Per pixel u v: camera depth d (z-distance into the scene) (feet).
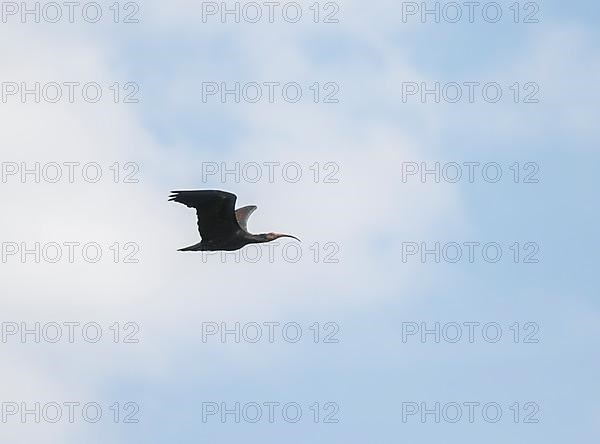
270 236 234.38
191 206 229.45
